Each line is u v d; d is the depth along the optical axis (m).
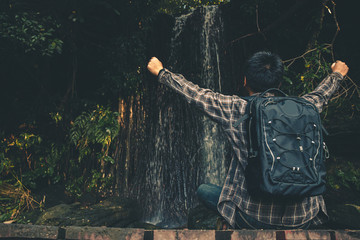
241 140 1.47
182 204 7.61
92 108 7.22
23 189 5.75
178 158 8.02
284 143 1.33
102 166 7.20
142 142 7.80
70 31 6.58
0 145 5.84
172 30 9.14
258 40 8.55
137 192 7.39
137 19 7.49
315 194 1.30
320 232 1.39
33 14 5.71
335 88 1.73
